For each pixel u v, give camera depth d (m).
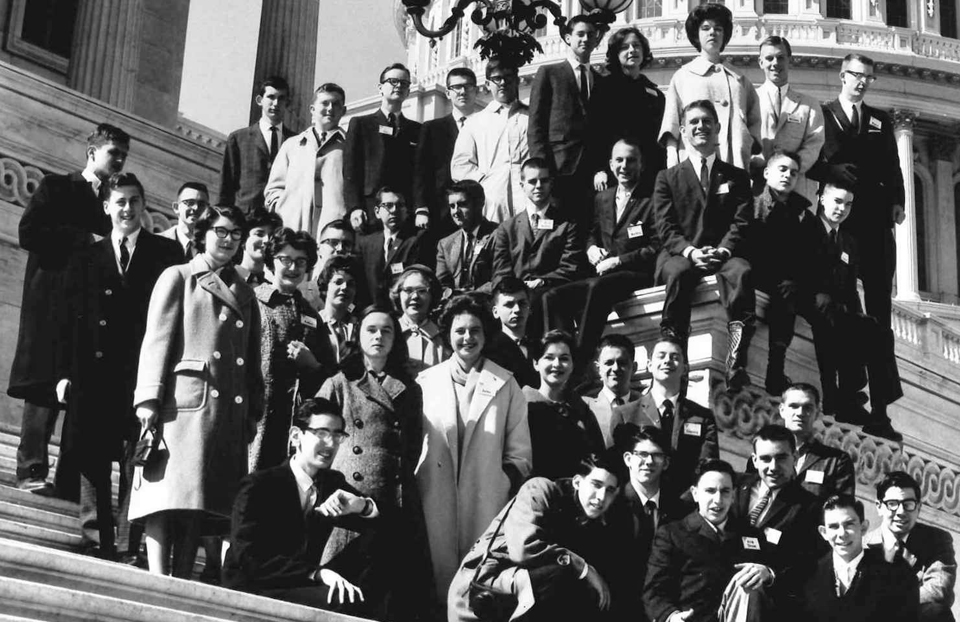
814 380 11.97
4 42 17.91
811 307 11.11
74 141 13.67
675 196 10.82
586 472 8.10
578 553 8.08
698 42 11.88
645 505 8.52
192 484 7.79
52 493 8.84
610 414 9.34
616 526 8.27
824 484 9.23
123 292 8.62
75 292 8.56
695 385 10.63
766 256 10.93
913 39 57.94
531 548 7.82
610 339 9.47
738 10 57.25
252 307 8.41
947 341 23.25
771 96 12.03
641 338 10.77
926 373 15.29
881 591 8.38
